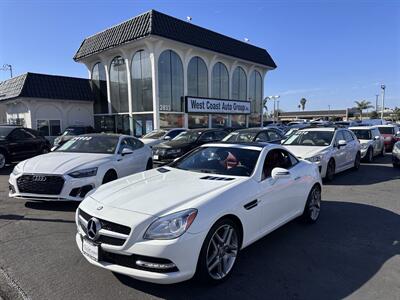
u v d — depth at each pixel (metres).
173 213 3.01
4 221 5.31
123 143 7.95
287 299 3.08
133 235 2.91
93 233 3.15
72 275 3.48
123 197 3.43
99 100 26.33
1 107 26.86
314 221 5.41
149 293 3.14
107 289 3.19
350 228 5.13
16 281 3.35
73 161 6.30
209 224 3.11
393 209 6.25
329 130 10.01
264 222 4.04
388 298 3.09
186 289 3.22
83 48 26.02
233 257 3.50
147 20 21.17
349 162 10.38
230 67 29.64
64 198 5.72
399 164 11.45
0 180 9.38
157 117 22.36
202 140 12.59
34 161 6.38
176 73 24.00
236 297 3.10
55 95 23.52
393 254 4.13
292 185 4.68
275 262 3.87
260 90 34.56
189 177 4.06
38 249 4.18
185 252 2.92
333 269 3.70
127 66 23.52
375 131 14.81
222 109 28.02
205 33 25.70
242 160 4.34
